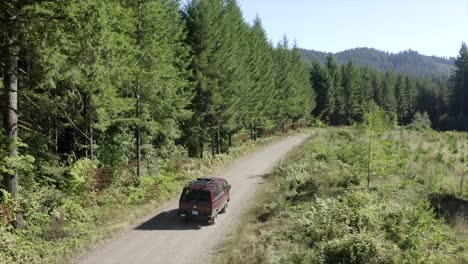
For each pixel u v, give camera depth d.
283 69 65.81
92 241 15.93
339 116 106.19
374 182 24.50
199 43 36.00
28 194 16.81
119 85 21.62
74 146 24.92
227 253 15.05
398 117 132.75
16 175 14.72
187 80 32.66
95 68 15.50
